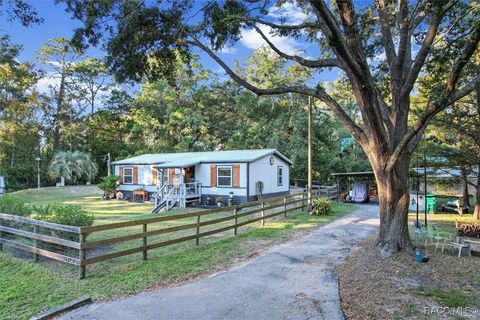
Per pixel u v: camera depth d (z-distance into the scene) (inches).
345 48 256.5
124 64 344.5
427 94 542.3
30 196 1004.6
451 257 307.1
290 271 263.4
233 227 411.8
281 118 1259.8
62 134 1520.7
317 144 1221.1
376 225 480.1
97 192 1119.6
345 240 376.8
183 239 335.9
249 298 207.9
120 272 260.8
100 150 1430.9
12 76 1339.8
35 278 252.8
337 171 1187.3
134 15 319.3
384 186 313.3
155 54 363.6
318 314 185.0
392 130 314.2
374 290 222.4
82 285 234.4
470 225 378.6
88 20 313.9
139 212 710.5
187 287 228.2
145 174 936.9
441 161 570.9
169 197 772.6
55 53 1469.0
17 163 1362.0
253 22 342.6
